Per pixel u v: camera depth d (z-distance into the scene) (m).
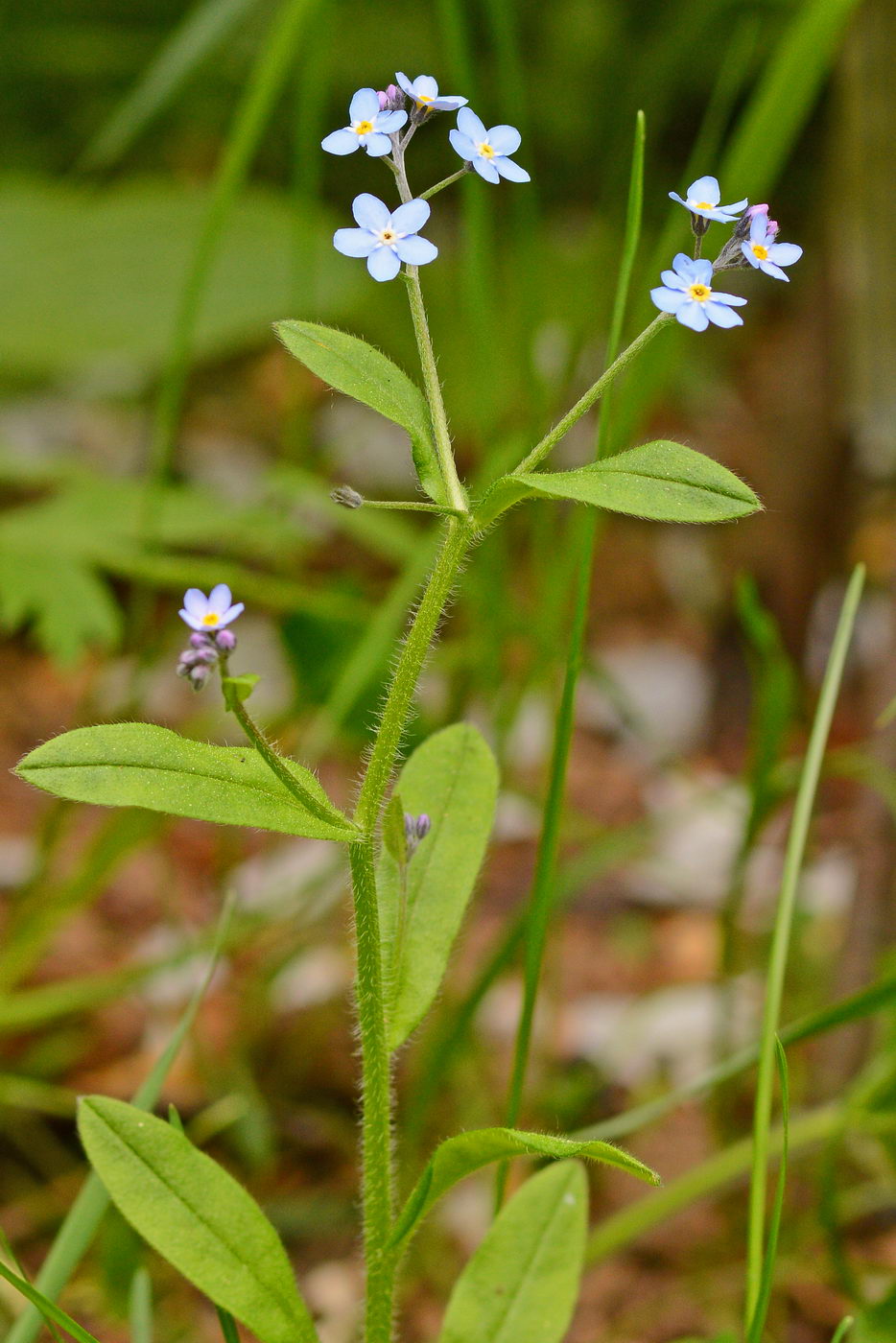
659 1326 0.45
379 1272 0.38
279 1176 0.48
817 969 0.55
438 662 0.51
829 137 0.72
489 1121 0.47
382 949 0.39
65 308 0.68
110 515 0.54
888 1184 0.45
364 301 0.72
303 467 0.61
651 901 0.62
